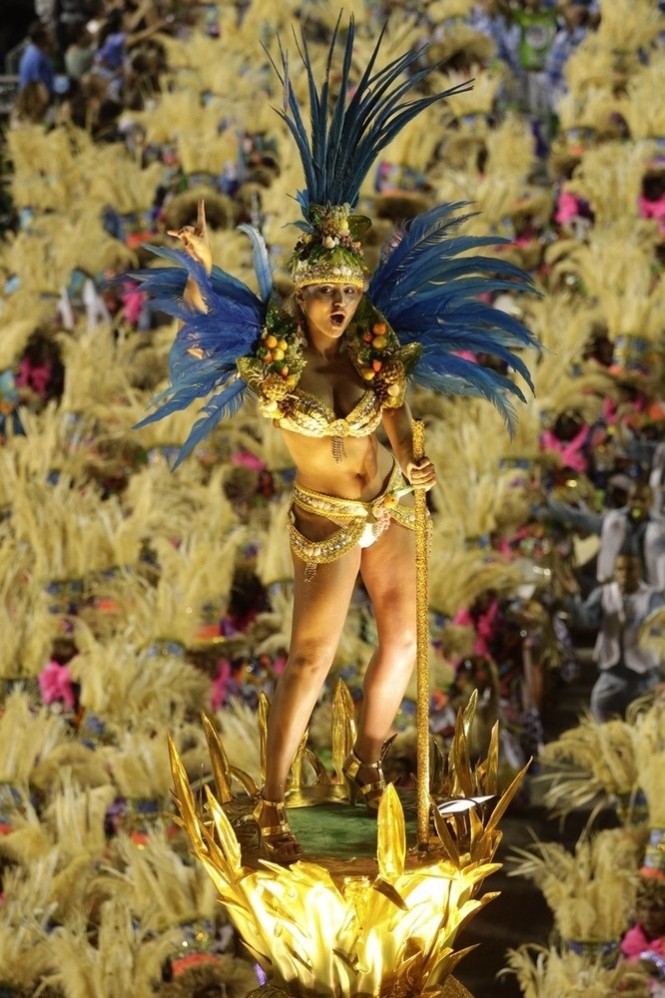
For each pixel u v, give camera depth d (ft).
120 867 58.03
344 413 27.50
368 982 26.84
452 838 27.94
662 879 56.24
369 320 27.78
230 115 111.96
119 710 65.57
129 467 83.76
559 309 85.40
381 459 28.50
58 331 91.25
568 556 83.10
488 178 97.19
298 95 105.19
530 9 112.37
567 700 86.07
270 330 27.58
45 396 90.68
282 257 90.94
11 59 151.53
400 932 26.73
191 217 93.40
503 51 112.47
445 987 28.53
